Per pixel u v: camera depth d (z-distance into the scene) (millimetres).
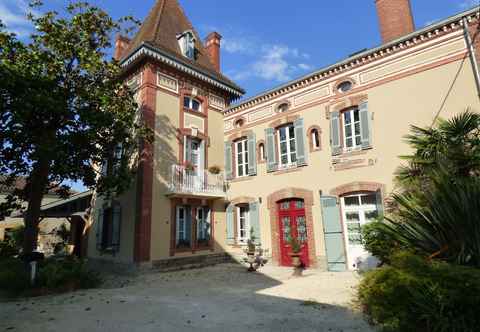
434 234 5074
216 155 14336
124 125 9992
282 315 5496
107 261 12172
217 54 17266
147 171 11266
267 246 12242
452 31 8719
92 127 8945
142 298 7105
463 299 3779
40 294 7824
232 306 6227
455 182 5086
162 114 12297
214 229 13414
